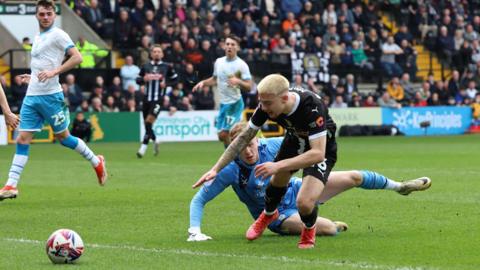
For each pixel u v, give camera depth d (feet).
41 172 94.32
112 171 94.79
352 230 52.03
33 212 61.67
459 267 40.11
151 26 175.22
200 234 48.88
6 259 42.68
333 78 181.06
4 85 158.10
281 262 41.45
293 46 183.93
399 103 186.70
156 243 47.88
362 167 96.89
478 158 109.91
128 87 165.07
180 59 169.89
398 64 194.49
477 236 49.19
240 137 45.55
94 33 177.17
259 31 186.19
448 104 192.95
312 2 195.72
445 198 67.31
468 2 220.43
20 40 176.04
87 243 47.96
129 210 62.44
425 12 211.00
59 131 67.36
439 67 208.74
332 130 45.85
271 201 47.44
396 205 63.21
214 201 66.80
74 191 75.41
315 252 44.42
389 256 43.06
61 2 178.40
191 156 118.42
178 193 73.36
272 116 44.14
